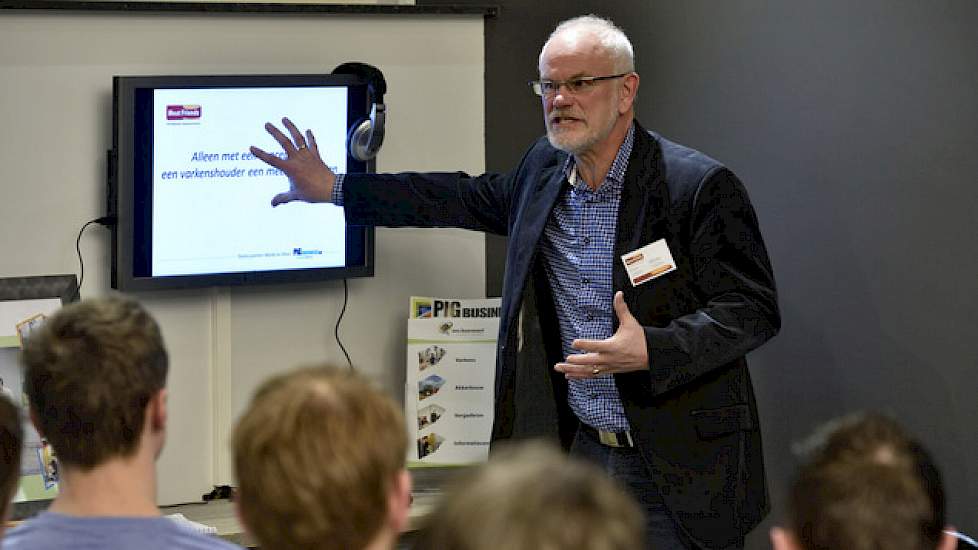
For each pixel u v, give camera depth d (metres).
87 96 4.33
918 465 1.57
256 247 4.51
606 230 3.85
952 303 3.86
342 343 4.78
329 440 1.62
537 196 3.98
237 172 4.45
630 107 3.86
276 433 1.63
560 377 3.99
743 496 3.79
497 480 1.19
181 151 4.37
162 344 2.16
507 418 3.99
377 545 1.65
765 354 4.45
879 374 4.09
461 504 1.18
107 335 2.07
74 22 4.29
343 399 1.66
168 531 1.99
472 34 4.83
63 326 2.09
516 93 4.91
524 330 4.11
